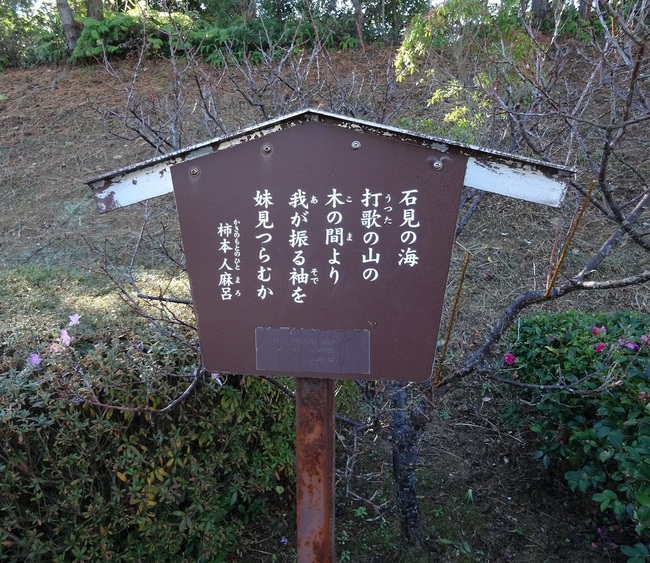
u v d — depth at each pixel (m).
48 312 2.40
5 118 6.95
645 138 4.56
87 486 1.94
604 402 2.15
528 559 2.33
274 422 2.33
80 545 1.93
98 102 6.93
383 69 5.32
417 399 2.05
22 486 1.82
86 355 1.96
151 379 1.87
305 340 1.52
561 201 1.31
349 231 1.43
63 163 6.03
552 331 2.64
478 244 4.56
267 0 7.58
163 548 2.07
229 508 2.30
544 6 5.97
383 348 1.49
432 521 2.49
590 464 2.29
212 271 1.53
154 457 1.94
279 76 2.69
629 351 2.24
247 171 1.45
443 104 4.32
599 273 4.22
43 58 8.54
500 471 2.79
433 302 1.44
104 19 8.34
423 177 1.37
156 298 2.10
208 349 1.58
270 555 2.34
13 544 1.90
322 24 7.17
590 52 4.71
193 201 1.49
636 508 1.96
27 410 1.74
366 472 2.77
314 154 1.40
